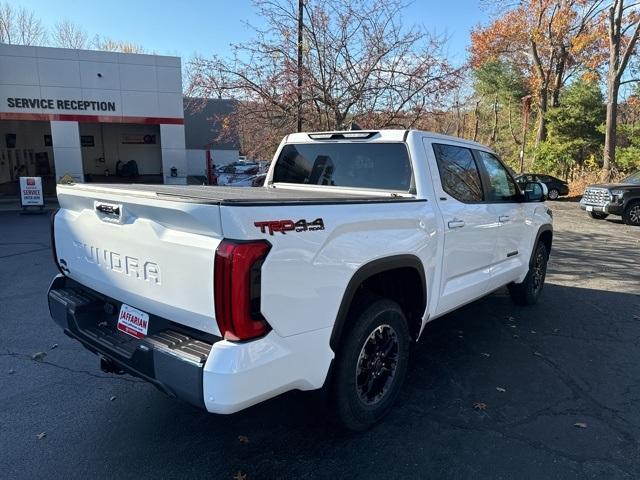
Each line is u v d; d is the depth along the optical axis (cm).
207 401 213
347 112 1021
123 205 255
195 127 3444
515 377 389
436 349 445
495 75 4069
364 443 296
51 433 304
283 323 231
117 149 2858
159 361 231
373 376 308
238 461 278
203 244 219
